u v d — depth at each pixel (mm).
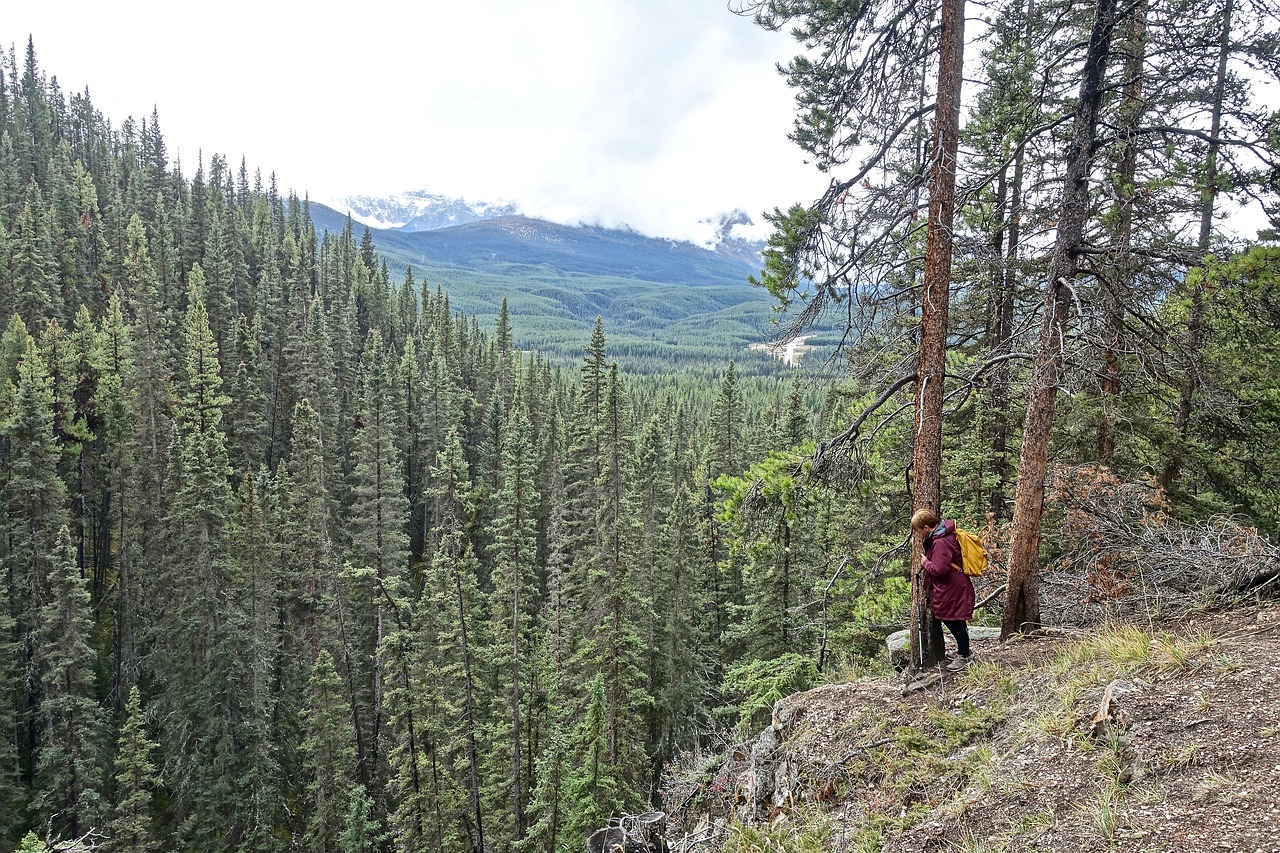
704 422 114250
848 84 8945
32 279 63312
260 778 38562
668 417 100000
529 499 32312
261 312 82312
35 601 42406
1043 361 8773
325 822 35938
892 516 18266
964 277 11016
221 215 102812
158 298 73688
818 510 23078
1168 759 5410
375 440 50281
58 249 76250
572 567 39500
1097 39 8062
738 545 10625
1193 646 6926
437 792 32438
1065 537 12766
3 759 36375
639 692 28828
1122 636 7879
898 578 13672
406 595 50469
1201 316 11281
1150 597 9688
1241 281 8242
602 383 59438
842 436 9578
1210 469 14539
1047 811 5551
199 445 42375
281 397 75438
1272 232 8195
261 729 38938
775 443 51594
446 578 34312
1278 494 14352
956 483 17344
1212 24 7719
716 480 10422
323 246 133250
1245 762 5035
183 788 38094
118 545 56594
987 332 14570
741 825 8703
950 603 8516
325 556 46469
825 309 9406
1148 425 13711
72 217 80625
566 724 31125
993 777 6430
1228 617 8164
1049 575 11758
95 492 53812
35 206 81438
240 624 39281
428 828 31328
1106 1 7906
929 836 6082
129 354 58531
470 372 100062
